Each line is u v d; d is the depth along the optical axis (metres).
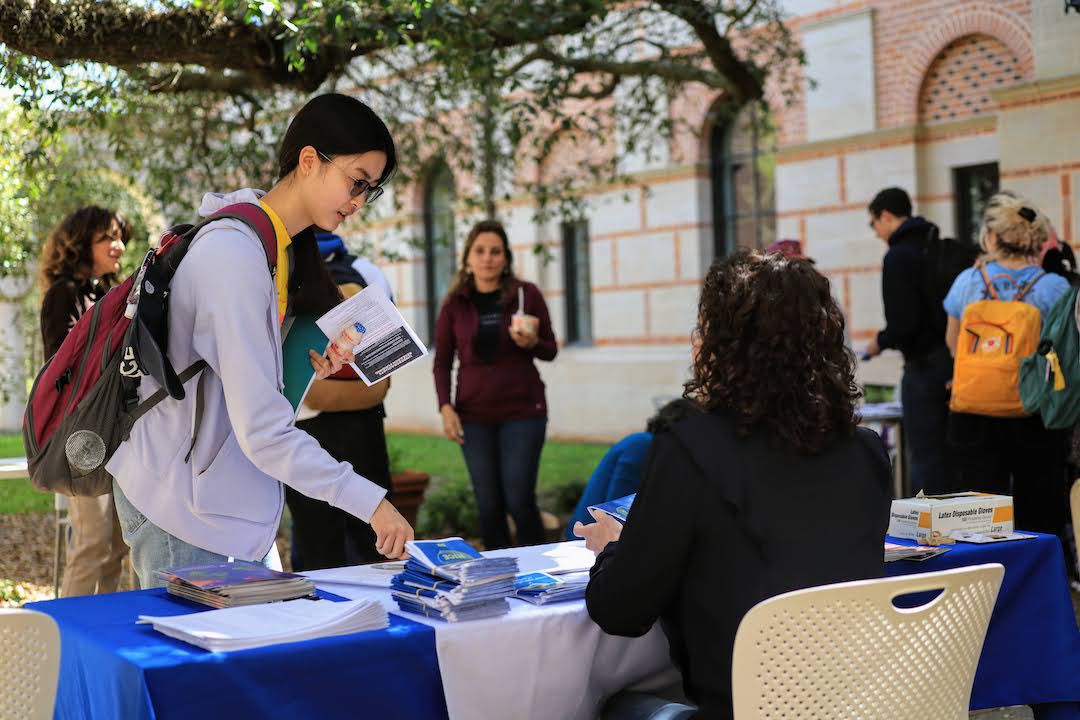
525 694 2.39
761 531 2.20
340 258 4.80
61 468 2.67
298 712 2.10
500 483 6.05
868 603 2.10
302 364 2.87
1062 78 8.09
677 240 13.16
